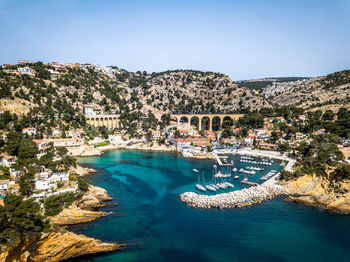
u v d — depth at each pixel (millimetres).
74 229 82500
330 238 80438
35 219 66812
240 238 79438
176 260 68125
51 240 66875
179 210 98562
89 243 70000
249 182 129750
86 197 101688
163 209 99500
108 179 139125
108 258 68438
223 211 97625
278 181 129500
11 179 99438
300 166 139375
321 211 98812
